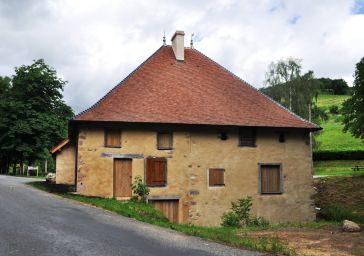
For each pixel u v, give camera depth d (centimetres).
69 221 1219
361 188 2598
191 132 2003
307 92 3828
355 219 1997
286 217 2080
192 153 1991
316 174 3747
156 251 917
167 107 2045
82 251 871
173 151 1970
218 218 1980
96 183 1872
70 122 1867
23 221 1155
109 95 2034
